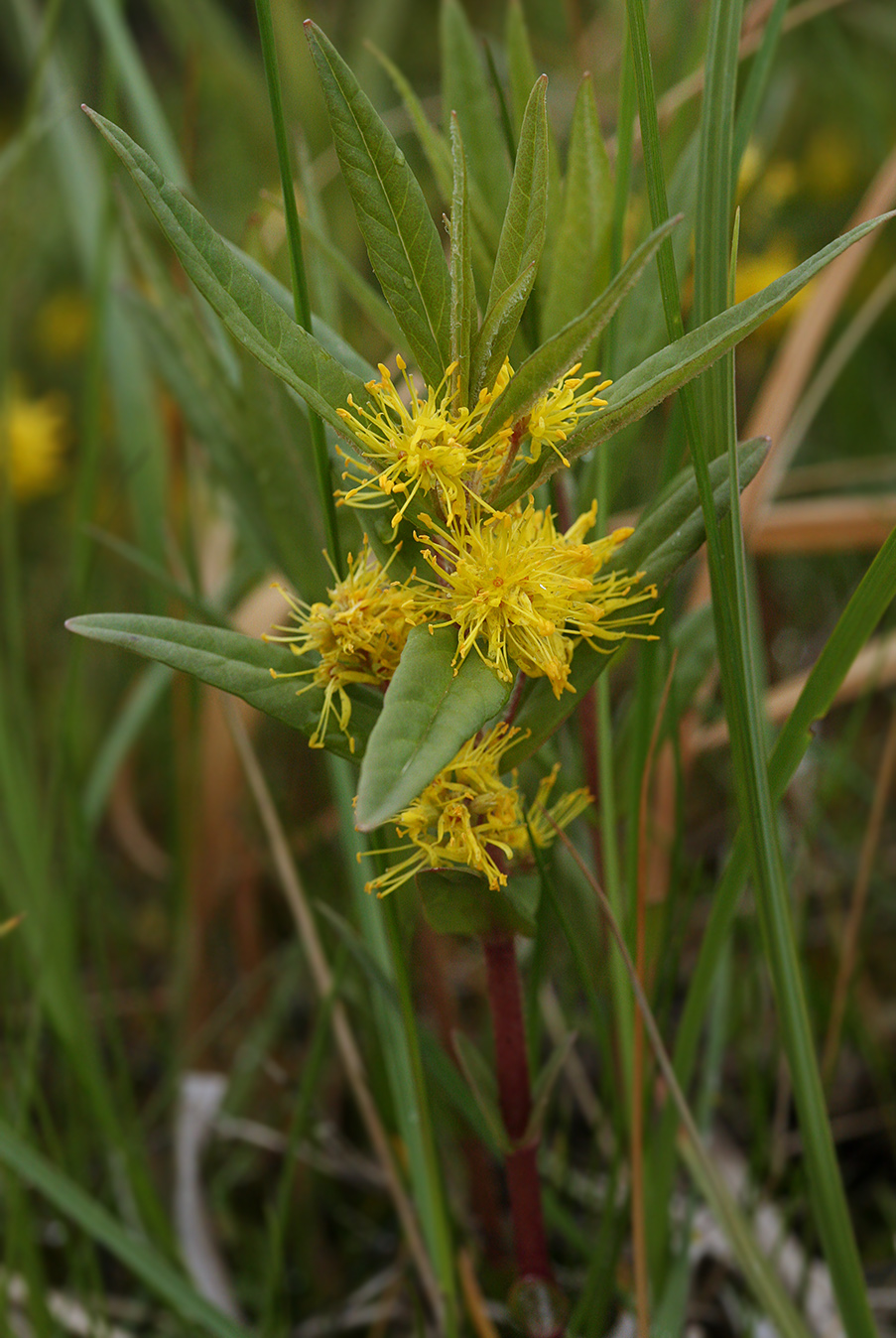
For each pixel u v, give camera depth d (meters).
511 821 0.32
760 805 0.33
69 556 0.81
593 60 0.70
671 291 0.33
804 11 0.48
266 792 0.40
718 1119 0.50
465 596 0.31
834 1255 0.35
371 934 0.39
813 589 0.71
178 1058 0.49
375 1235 0.48
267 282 0.35
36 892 0.42
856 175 0.82
